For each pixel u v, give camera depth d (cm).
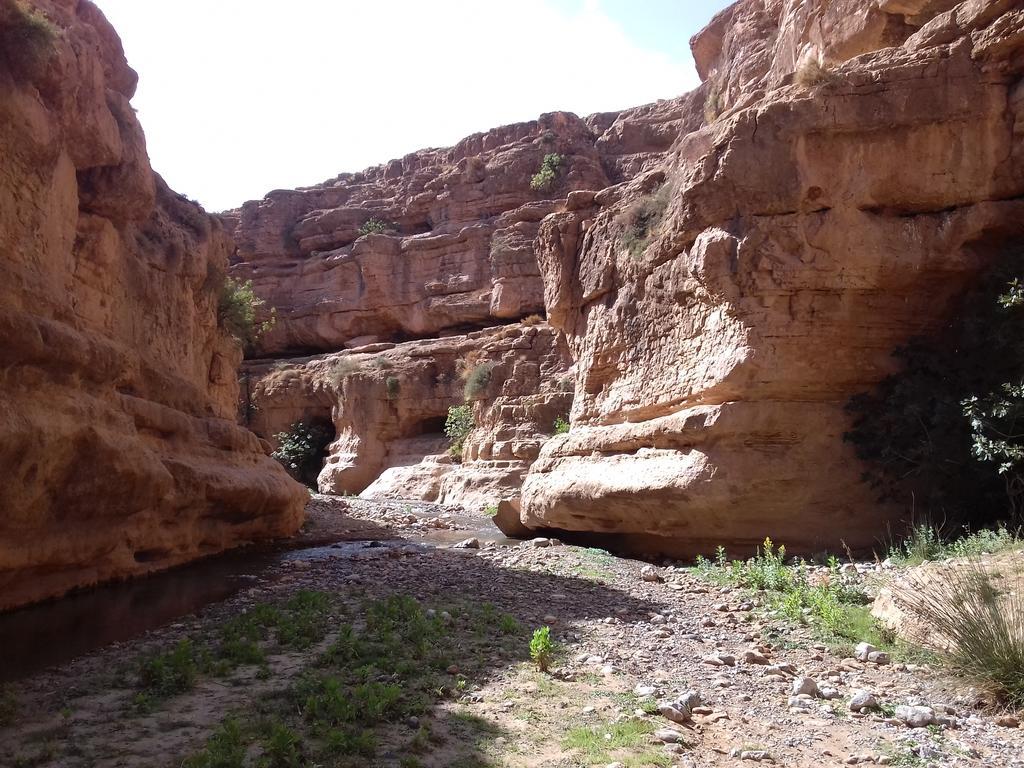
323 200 5262
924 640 687
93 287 1282
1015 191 1156
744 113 1248
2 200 959
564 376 3116
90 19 1467
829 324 1198
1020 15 1102
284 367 4356
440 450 3544
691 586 1080
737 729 530
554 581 1130
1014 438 1045
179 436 1384
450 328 4266
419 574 1188
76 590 1040
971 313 1158
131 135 1354
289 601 954
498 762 458
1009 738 514
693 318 1376
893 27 1486
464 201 4594
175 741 486
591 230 1841
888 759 474
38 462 866
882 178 1188
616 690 604
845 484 1194
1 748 478
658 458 1372
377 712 519
